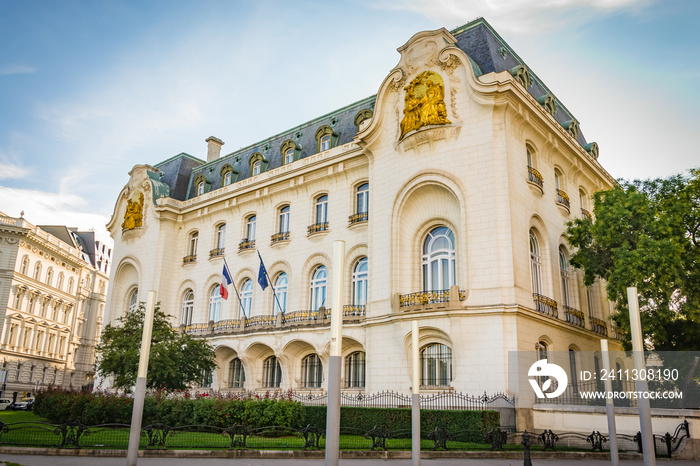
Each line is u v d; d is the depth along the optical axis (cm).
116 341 2886
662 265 2188
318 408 2312
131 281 4219
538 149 2756
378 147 2827
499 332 2200
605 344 1447
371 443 1823
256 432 1981
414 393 1269
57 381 7312
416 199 2628
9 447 1440
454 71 2606
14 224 6425
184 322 3925
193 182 4428
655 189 2625
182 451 1466
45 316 7031
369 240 2761
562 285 2831
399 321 2450
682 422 1884
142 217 4216
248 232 3747
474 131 2481
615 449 1374
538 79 3316
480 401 2127
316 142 3544
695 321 2255
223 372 3484
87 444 1537
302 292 3203
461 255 2389
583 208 3259
